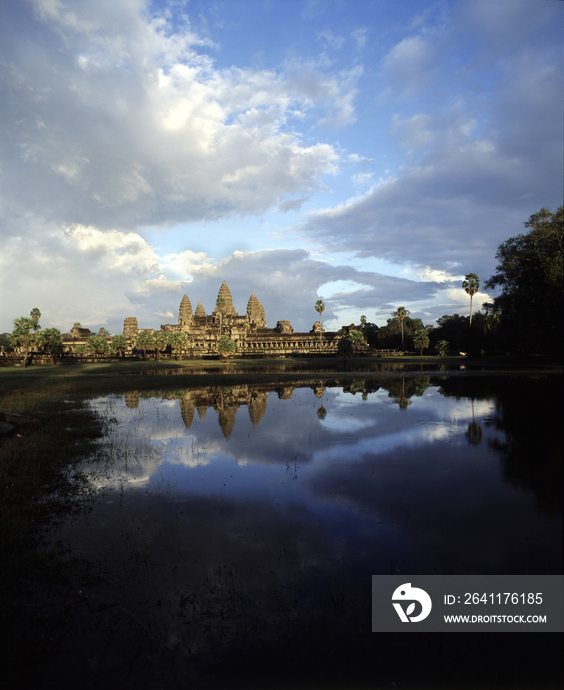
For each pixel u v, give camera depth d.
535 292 45.84
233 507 9.48
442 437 15.35
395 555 7.18
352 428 17.48
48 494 10.45
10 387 35.97
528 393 26.73
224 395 30.27
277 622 5.66
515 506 8.88
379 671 4.86
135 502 9.88
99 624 5.72
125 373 54.16
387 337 131.25
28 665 5.07
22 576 6.81
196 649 5.26
